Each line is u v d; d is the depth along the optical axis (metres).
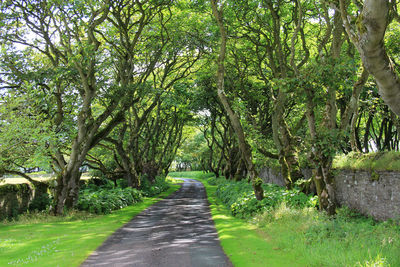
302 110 23.95
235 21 17.53
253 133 18.72
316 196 12.84
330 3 6.36
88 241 9.26
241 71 23.69
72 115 16.44
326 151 10.14
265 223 11.20
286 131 16.22
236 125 14.61
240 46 21.92
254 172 14.37
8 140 11.09
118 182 27.23
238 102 17.78
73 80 15.30
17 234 10.44
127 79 17.47
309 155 11.09
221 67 14.39
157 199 24.73
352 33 4.86
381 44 4.35
